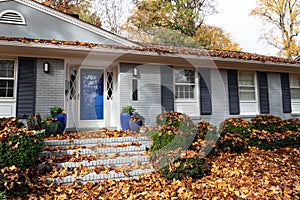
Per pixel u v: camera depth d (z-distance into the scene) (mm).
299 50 18906
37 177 3977
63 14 7898
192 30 18812
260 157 5453
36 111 6680
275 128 6855
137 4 18688
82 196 3617
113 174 4324
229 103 8961
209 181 4090
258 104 9508
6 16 7340
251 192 3590
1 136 3717
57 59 7086
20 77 6656
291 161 5223
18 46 6219
